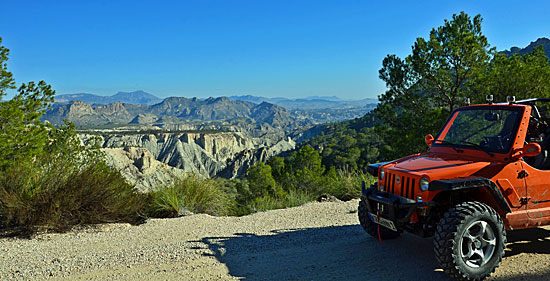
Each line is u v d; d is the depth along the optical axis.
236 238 5.90
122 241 5.84
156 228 6.63
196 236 6.05
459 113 5.38
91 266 4.61
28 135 12.77
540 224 4.60
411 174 4.32
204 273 4.36
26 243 5.79
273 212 7.97
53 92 13.71
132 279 4.19
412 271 4.38
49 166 7.70
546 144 5.06
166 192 8.36
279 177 29.66
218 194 8.96
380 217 4.77
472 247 4.09
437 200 4.25
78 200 7.06
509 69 13.60
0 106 12.43
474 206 4.03
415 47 15.65
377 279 4.16
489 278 4.06
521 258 4.61
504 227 4.46
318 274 4.34
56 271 4.46
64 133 14.53
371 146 62.69
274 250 5.27
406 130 16.19
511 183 4.39
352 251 5.14
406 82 16.09
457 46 14.42
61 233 6.49
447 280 4.09
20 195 6.70
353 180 10.95
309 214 7.61
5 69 12.88
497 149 4.56
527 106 4.66
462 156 4.82
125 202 7.47
